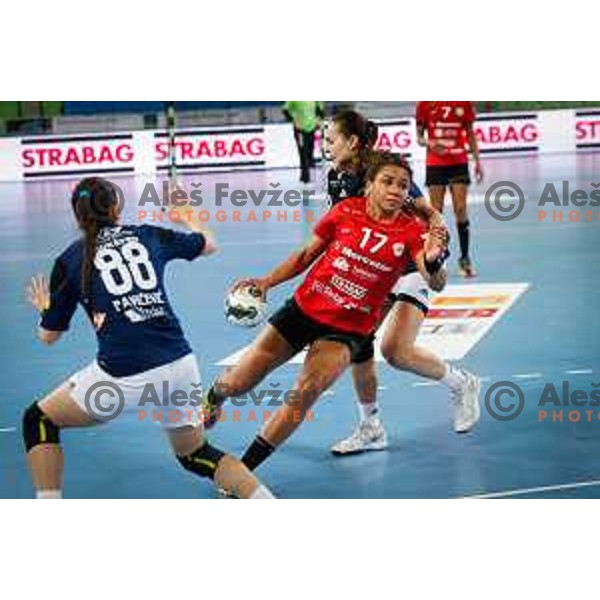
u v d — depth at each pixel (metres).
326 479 17.53
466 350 24.44
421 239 16.47
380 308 17.92
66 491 17.25
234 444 19.20
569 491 16.64
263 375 17.33
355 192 17.89
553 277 32.28
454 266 34.69
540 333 25.75
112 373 14.74
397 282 18.48
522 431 19.41
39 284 15.28
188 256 15.62
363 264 16.52
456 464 18.02
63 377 23.62
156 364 14.73
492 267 34.25
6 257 39.62
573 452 18.36
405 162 16.62
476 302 29.17
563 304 28.67
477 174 32.88
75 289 14.99
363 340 17.02
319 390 16.36
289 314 17.03
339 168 18.12
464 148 32.34
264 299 17.39
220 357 24.73
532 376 22.45
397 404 21.17
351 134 17.83
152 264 15.05
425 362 18.84
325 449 18.95
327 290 16.72
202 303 30.61
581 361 23.36
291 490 17.06
